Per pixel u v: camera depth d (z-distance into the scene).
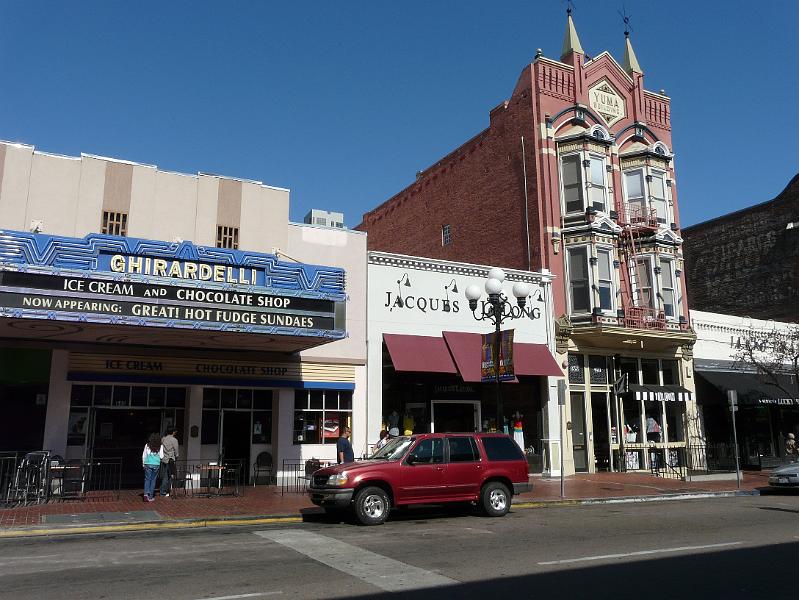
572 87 27.66
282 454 19.64
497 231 28.17
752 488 20.78
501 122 28.64
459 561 9.39
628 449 25.98
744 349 29.61
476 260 29.23
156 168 19.11
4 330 15.60
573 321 25.36
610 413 25.83
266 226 20.42
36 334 16.31
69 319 14.03
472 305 17.89
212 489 18.23
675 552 10.07
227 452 19.47
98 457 18.06
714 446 27.61
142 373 18.16
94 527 12.26
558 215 26.25
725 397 28.00
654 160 28.17
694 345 28.88
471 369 21.97
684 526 12.96
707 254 38.84
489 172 29.09
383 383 21.59
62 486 15.80
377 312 21.84
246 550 10.26
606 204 26.70
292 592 7.58
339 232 21.66
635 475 24.31
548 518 14.19
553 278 25.41
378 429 21.05
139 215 18.66
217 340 17.41
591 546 10.62
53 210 17.62
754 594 7.55
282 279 16.55
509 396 23.94
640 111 29.22
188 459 18.69
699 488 20.41
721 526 12.98
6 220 17.03
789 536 11.73
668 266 27.81
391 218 36.94
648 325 26.27
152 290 14.94
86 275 14.26
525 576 8.43
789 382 30.17
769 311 35.09
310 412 20.39
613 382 26.03
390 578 8.31
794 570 8.85
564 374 24.55
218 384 19.02
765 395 28.83
